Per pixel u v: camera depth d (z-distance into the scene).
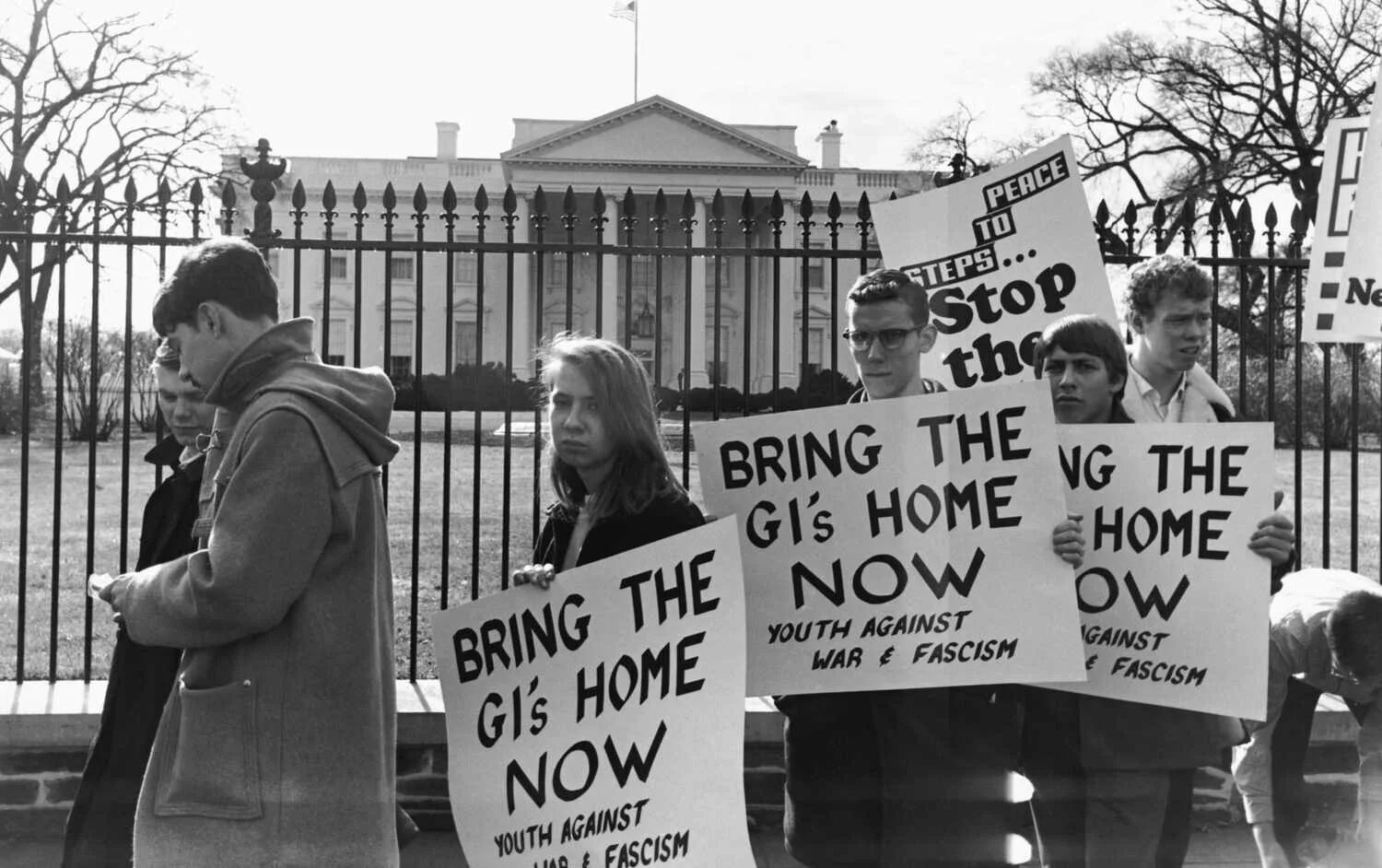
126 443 4.54
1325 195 4.02
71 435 20.44
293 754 2.48
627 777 2.84
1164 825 3.27
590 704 2.88
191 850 2.46
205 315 2.60
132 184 4.65
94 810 2.96
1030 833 4.06
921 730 3.07
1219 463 3.17
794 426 3.14
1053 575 3.00
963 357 4.22
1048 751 3.26
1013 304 4.19
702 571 2.83
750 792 4.43
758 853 4.25
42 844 4.20
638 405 2.94
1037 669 2.99
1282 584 3.64
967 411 3.06
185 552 3.00
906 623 3.07
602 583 2.88
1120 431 3.23
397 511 13.10
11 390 20.17
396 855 2.65
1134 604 3.21
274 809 2.46
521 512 13.23
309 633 2.50
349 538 2.54
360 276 4.59
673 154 34.84
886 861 3.06
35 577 9.22
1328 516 4.67
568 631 2.90
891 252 4.30
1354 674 3.29
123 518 4.55
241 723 2.48
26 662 6.29
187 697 2.51
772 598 3.13
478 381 4.65
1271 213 4.67
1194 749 3.20
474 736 2.94
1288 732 3.58
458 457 18.61
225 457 2.52
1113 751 3.21
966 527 3.05
